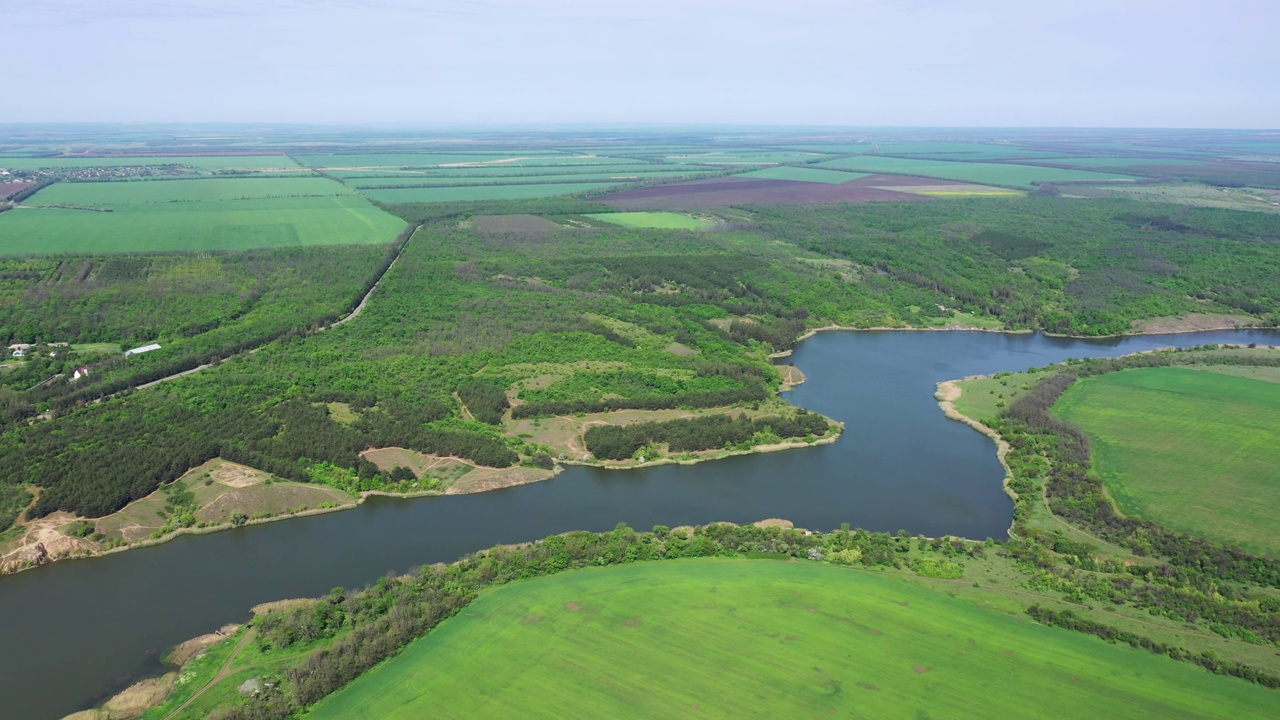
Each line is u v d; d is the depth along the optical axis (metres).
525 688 86.56
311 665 89.31
